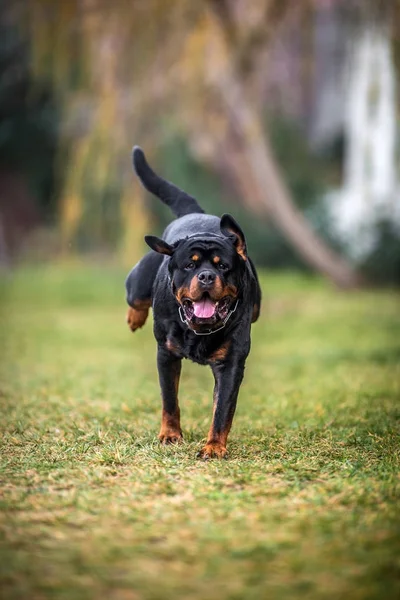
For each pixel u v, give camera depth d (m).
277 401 9.01
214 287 6.01
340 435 7.20
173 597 3.98
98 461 6.17
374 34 18.95
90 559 4.38
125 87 20.66
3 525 4.85
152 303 6.80
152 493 5.41
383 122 25.61
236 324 6.37
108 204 22.83
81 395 9.42
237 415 8.27
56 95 22.28
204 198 29.77
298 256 29.16
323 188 30.05
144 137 21.64
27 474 5.87
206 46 20.34
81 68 20.52
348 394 9.42
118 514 4.99
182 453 6.43
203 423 7.73
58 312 21.67
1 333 17.00
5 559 4.38
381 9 18.42
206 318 6.08
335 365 12.17
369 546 4.52
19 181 35.28
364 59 21.78
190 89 21.42
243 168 28.03
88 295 24.81
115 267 29.28
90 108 22.25
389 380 10.51
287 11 21.00
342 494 5.36
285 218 24.69
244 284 6.37
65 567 4.29
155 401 8.82
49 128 33.28
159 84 20.89
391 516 4.96
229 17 20.44
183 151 30.09
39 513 5.05
